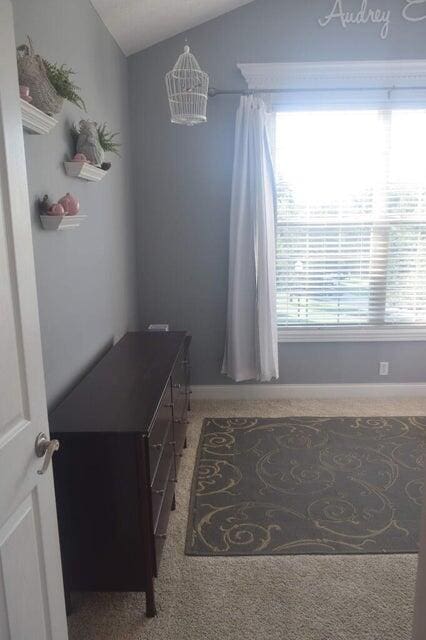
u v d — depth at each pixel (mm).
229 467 2965
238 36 3666
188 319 4031
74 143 2377
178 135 3785
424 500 1359
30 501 1260
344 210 3895
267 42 3666
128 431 1759
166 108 3748
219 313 4023
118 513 1819
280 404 3979
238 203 3738
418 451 3141
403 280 3984
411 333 4008
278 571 2111
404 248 3936
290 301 4027
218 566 2146
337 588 2010
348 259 3961
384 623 1829
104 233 2986
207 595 1985
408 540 2295
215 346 4066
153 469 1894
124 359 2701
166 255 3955
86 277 2609
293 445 3240
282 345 4059
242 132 3672
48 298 2053
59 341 2186
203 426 3561
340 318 4023
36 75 1679
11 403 1165
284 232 3936
